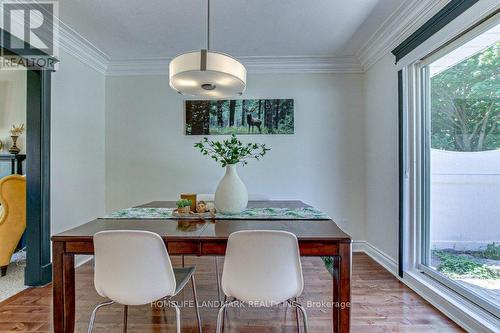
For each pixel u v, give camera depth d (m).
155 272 1.35
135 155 3.75
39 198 2.56
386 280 2.66
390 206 2.94
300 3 2.37
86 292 2.42
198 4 2.36
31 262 2.54
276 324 1.94
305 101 3.70
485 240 1.87
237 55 3.50
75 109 3.09
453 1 1.96
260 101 3.70
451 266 2.19
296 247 1.33
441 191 2.32
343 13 2.53
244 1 2.33
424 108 2.54
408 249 2.64
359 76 3.68
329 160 3.70
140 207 2.44
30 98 2.56
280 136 3.71
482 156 1.89
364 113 3.64
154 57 3.54
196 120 3.71
